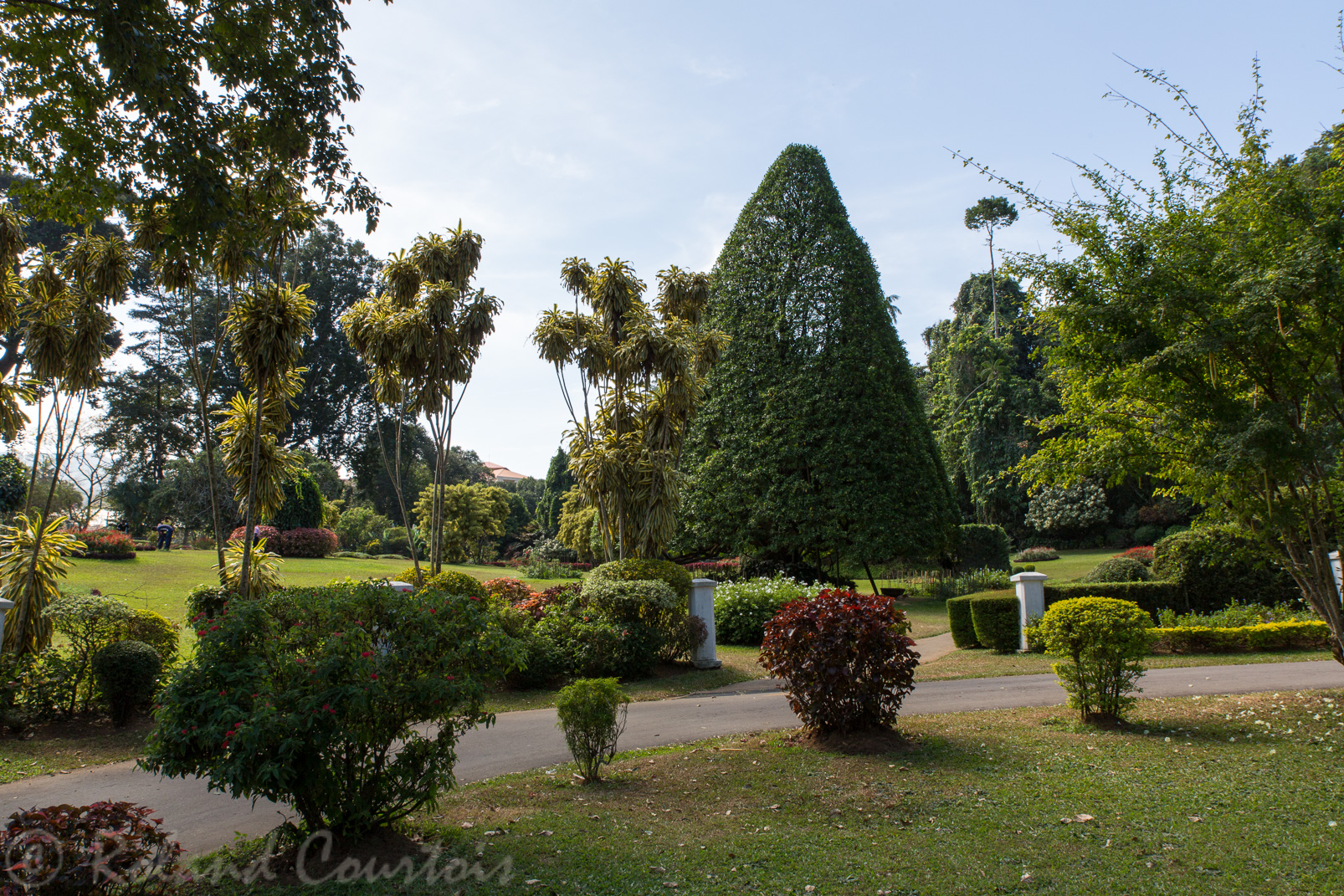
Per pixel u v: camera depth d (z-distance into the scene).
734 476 23.95
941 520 24.39
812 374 23.69
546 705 10.46
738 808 5.63
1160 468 8.39
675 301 18.59
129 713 8.77
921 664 13.03
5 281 10.29
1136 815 5.16
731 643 16.20
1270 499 7.45
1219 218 7.75
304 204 8.68
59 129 7.29
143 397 35.91
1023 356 44.34
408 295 15.55
